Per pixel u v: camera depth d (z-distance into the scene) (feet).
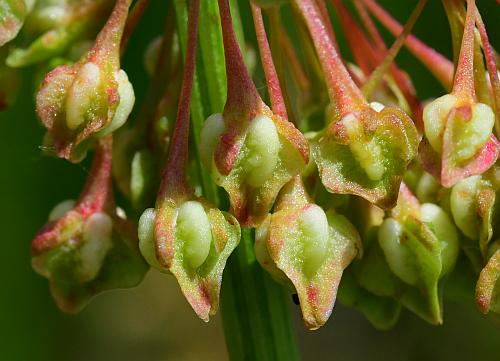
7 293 0.48
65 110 0.34
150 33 0.46
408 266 0.34
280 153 0.33
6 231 0.47
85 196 0.35
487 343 0.65
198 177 0.35
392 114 0.33
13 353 0.49
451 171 0.33
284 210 0.33
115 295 0.67
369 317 0.35
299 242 0.33
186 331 0.70
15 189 0.47
